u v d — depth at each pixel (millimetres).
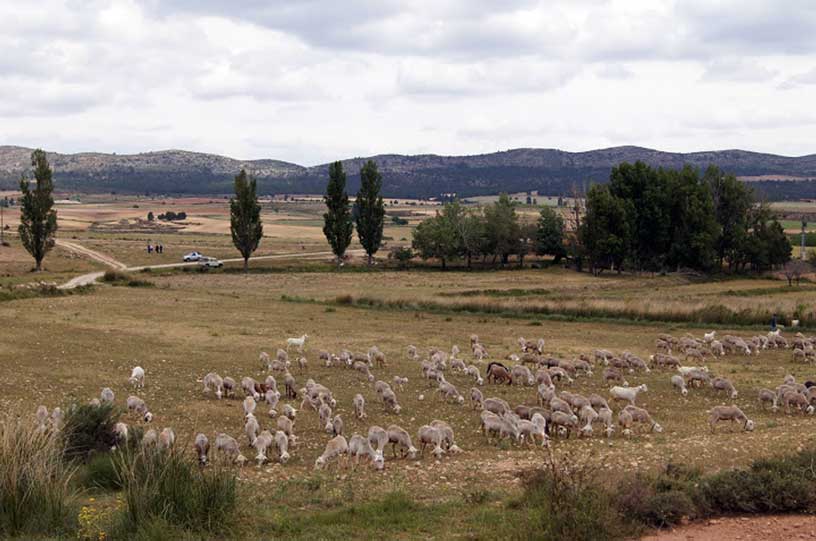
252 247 112500
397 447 23984
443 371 38938
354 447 21266
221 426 25922
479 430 26500
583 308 64375
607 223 110375
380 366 39812
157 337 46781
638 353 46312
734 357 45781
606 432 26422
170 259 133000
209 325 53594
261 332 51125
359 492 18141
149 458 16000
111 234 195875
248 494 17359
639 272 116562
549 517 14789
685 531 15211
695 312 61656
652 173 117312
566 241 129125
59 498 14828
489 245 129000
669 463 18625
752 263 116500
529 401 31859
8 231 177250
